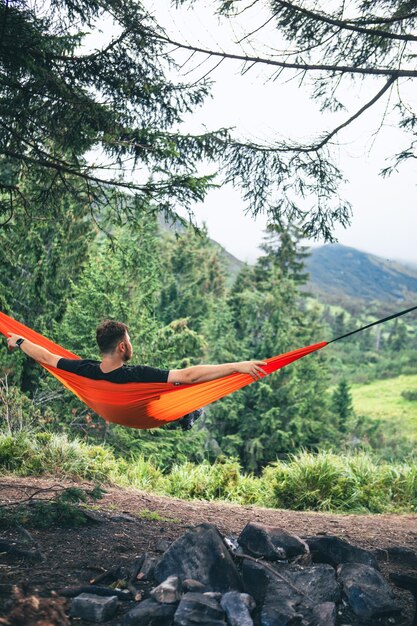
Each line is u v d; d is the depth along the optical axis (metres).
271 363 3.94
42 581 3.61
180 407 4.15
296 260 48.19
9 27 5.86
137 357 22.06
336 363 107.19
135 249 22.47
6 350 16.66
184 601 3.24
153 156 6.93
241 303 40.53
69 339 19.47
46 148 7.13
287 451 35.19
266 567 3.76
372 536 6.09
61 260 19.88
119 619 3.26
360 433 51.53
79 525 4.96
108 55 6.46
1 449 7.62
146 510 6.12
